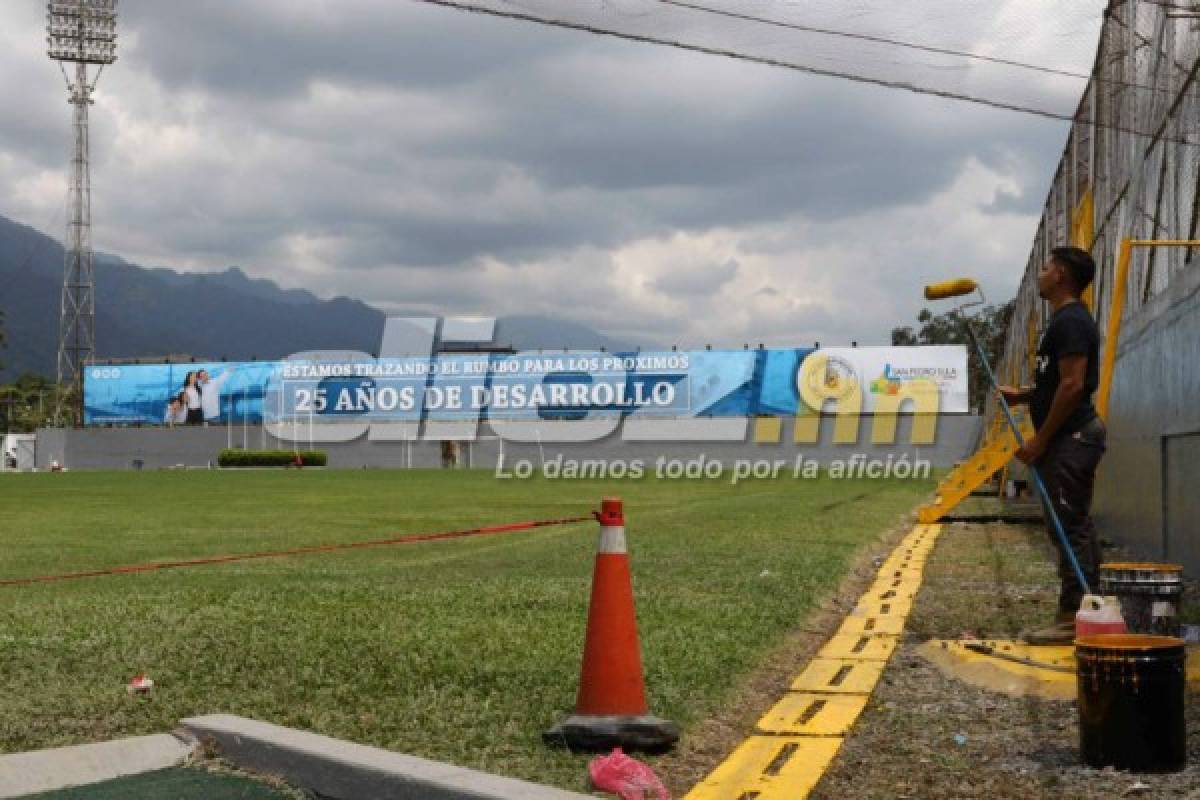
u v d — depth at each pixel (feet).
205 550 48.47
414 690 17.90
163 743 14.84
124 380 259.60
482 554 42.55
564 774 13.70
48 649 21.33
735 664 19.71
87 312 281.13
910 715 16.97
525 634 22.71
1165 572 19.48
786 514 63.10
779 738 15.61
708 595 28.32
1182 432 32.81
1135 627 19.45
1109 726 13.97
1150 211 38.29
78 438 262.88
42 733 15.57
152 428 256.32
